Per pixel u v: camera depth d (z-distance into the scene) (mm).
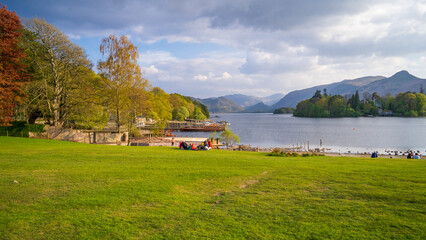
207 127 120438
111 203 7980
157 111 70750
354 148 59031
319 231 6109
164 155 19938
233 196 8930
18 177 10961
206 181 10992
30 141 30219
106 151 22344
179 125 123750
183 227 6340
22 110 40094
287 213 7293
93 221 6617
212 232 6066
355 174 12281
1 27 27766
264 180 11305
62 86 43688
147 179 11062
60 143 30297
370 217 6934
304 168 14188
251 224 6523
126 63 39344
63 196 8555
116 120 43781
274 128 126438
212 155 21297
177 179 11180
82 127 51188
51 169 12852
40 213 7090
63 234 5918
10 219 6629
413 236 5789
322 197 8766
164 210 7449
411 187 9672
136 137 68812
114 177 11328
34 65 39250
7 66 27859
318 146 63156
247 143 70375
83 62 42500
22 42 36375
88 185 9938
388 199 8383
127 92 39969
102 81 40594
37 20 38062
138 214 7137
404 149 56656
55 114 43469
